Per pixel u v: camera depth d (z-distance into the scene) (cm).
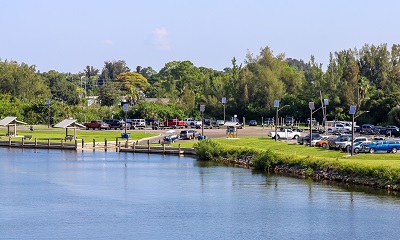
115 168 11631
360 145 11131
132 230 6950
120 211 7844
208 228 7019
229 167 11588
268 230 6906
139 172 11050
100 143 15250
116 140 14875
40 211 7875
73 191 9231
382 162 9631
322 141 12412
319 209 7756
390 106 19212
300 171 10294
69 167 11819
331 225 7056
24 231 6931
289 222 7212
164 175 10650
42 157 13450
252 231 6888
